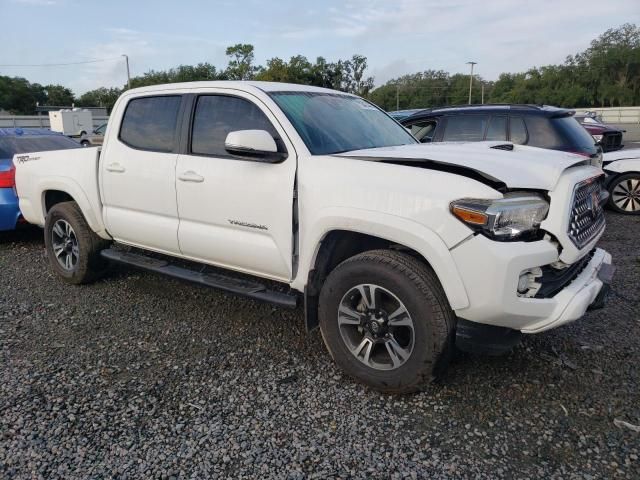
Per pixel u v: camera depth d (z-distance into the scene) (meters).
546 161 3.10
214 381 3.33
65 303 4.74
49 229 5.21
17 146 7.29
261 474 2.48
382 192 2.96
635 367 3.43
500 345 2.86
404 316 2.97
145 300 4.78
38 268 5.85
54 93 94.00
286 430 2.81
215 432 2.80
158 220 4.18
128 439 2.74
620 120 47.91
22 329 4.17
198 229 3.89
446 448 2.66
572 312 2.81
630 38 79.12
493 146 3.63
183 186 3.89
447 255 2.75
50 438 2.75
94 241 4.95
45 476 2.47
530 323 2.81
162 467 2.53
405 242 2.88
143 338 3.98
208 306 4.61
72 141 8.08
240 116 3.71
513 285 2.68
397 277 2.93
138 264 4.45
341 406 3.04
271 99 3.62
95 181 4.61
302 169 3.30
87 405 3.06
